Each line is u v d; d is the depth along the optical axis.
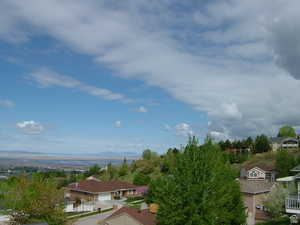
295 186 34.16
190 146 20.08
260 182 45.84
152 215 32.53
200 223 17.44
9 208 30.94
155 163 99.62
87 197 71.38
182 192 18.59
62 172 120.00
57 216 30.55
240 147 110.19
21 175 38.62
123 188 76.06
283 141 113.81
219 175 19.62
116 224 33.12
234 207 23.09
